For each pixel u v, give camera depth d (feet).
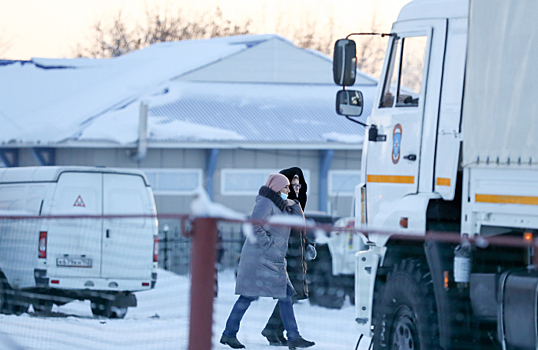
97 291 125.08
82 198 129.29
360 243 158.40
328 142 291.58
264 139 288.92
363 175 84.53
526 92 61.82
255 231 81.00
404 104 78.23
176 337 79.10
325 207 301.84
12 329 84.33
